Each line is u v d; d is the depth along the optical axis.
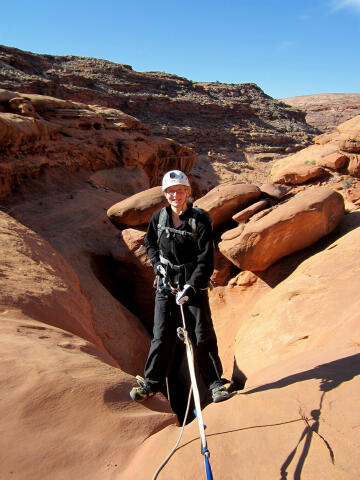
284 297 6.48
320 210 7.89
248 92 94.38
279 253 8.12
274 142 72.50
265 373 4.12
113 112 27.48
